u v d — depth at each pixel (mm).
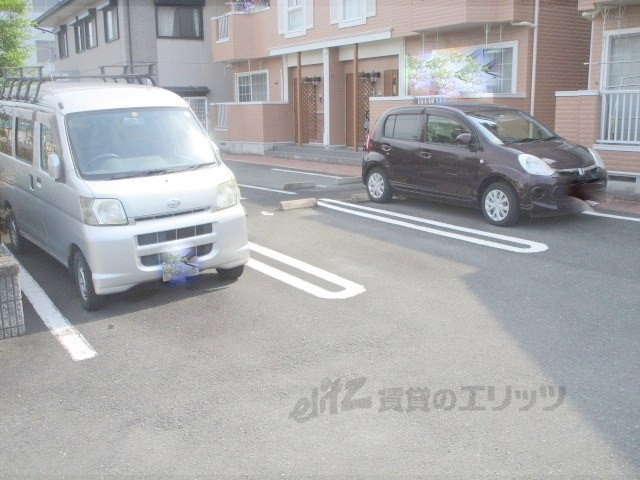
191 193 6285
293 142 22688
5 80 9422
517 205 8992
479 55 15734
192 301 6484
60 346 5480
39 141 7207
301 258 7938
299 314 6016
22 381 4828
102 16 27719
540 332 5414
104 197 5977
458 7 14797
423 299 6316
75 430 4109
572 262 7367
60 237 6730
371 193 11461
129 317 6117
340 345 5266
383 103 15953
